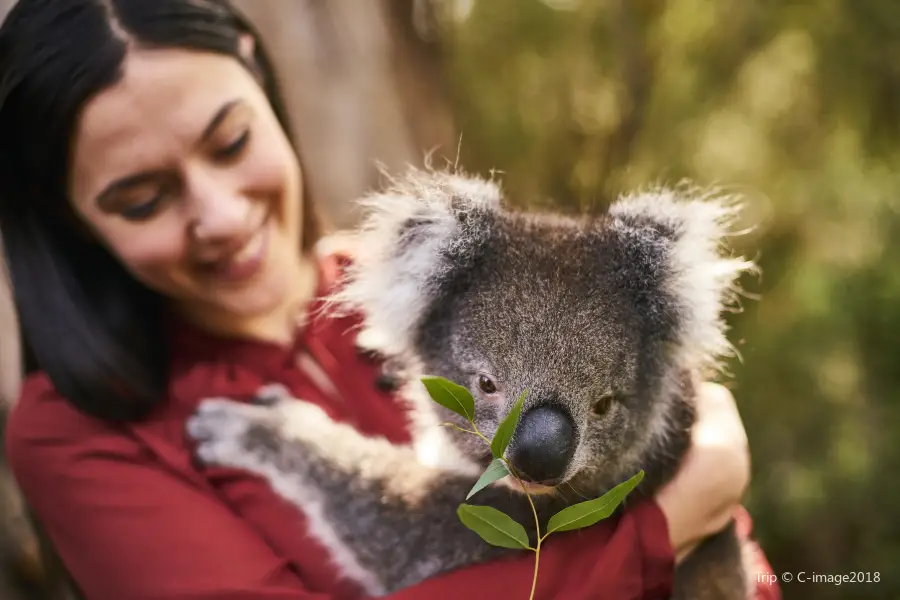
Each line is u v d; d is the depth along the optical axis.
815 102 1.91
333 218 1.46
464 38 2.14
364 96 1.51
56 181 0.85
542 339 0.88
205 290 0.90
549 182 2.17
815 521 1.54
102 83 0.83
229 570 0.83
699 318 0.91
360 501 0.92
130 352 0.89
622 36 2.10
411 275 0.92
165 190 0.86
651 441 0.92
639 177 2.08
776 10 1.91
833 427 1.59
